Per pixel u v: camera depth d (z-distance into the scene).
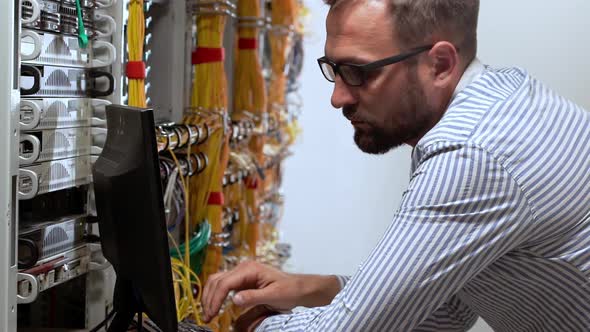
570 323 1.26
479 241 1.14
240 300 1.52
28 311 1.55
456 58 1.24
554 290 1.25
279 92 2.77
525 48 3.12
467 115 1.19
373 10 1.23
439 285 1.15
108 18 1.42
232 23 2.28
